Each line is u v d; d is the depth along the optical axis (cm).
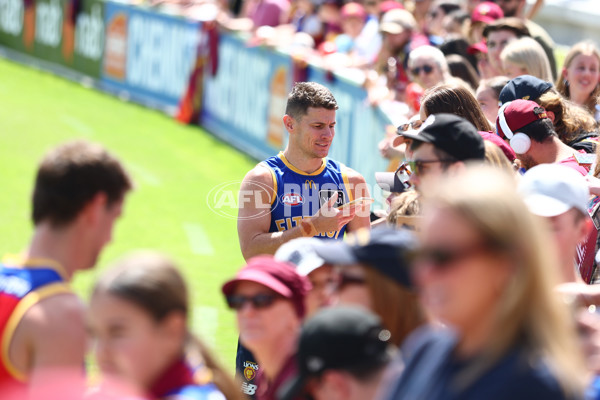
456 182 643
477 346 638
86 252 917
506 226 614
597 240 1362
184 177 3666
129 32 5312
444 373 661
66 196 888
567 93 2086
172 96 4925
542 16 5456
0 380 871
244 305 947
